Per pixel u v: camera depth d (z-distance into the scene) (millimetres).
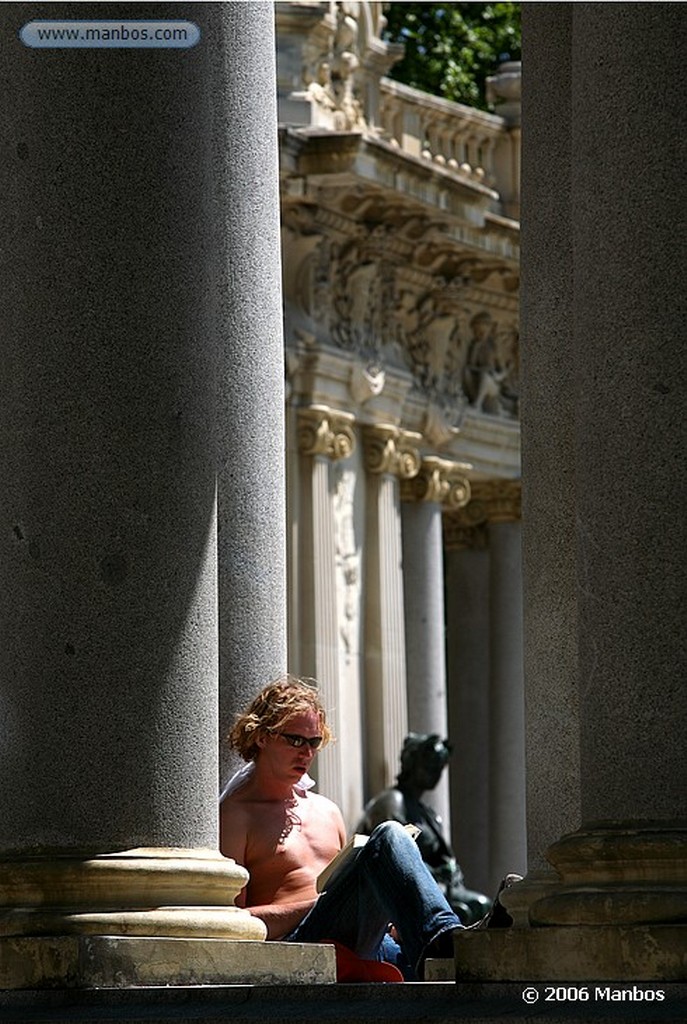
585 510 28359
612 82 28531
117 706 30031
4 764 30375
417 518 109625
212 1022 27266
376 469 104688
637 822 27547
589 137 28719
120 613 30125
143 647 30141
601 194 28500
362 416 104000
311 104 99750
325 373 100500
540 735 35594
